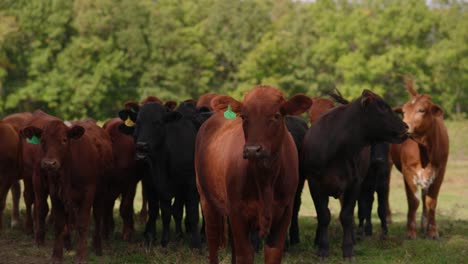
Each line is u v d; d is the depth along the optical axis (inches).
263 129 241.8
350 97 1934.1
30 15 2023.9
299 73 2000.5
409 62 1952.5
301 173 407.5
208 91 2137.1
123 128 420.8
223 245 410.0
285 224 267.1
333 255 404.8
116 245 433.4
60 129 353.4
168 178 416.8
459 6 2175.2
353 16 2012.8
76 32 2103.8
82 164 365.1
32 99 2027.6
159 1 2438.5
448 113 2054.6
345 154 386.9
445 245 432.8
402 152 473.1
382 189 477.4
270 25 2196.1
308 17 2165.4
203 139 317.1
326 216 396.8
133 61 2044.8
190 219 414.9
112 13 2055.9
